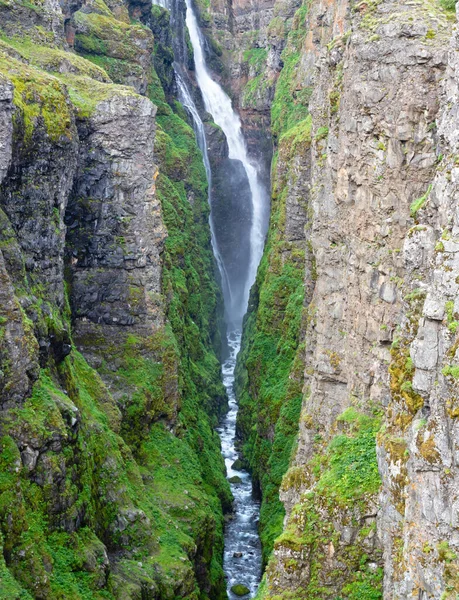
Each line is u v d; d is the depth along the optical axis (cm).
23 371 3256
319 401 3522
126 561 3809
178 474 4819
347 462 2738
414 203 2623
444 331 2019
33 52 5047
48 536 3203
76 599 3117
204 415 6438
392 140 2919
